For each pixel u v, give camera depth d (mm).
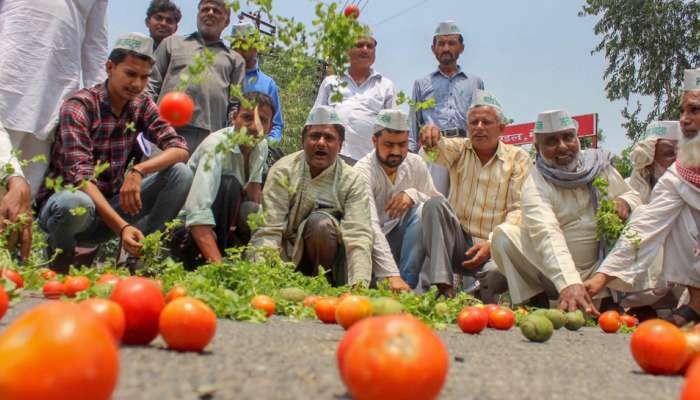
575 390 2021
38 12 5598
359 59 7801
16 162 4711
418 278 6277
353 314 3189
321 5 3238
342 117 7676
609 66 20484
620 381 2242
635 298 6516
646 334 2396
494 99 6699
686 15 19469
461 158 6789
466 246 6594
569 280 5270
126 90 5309
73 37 5852
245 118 5547
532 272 6082
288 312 4039
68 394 1120
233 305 3406
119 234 4949
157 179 5594
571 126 6008
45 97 5582
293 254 5648
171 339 2141
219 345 2379
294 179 5672
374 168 6398
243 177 5832
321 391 1708
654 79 19703
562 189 6055
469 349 2982
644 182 7293
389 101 7969
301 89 22297
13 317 2715
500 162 6676
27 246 4492
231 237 5977
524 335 3590
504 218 6680
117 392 1550
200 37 6781
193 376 1779
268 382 1770
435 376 1371
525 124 16188
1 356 1123
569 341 3756
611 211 5801
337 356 1517
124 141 5590
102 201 5004
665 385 2197
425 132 6605
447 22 8109
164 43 6824
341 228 5594
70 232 5172
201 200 5301
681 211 5516
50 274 4520
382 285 4773
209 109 6477
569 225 6047
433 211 6008
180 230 5672
